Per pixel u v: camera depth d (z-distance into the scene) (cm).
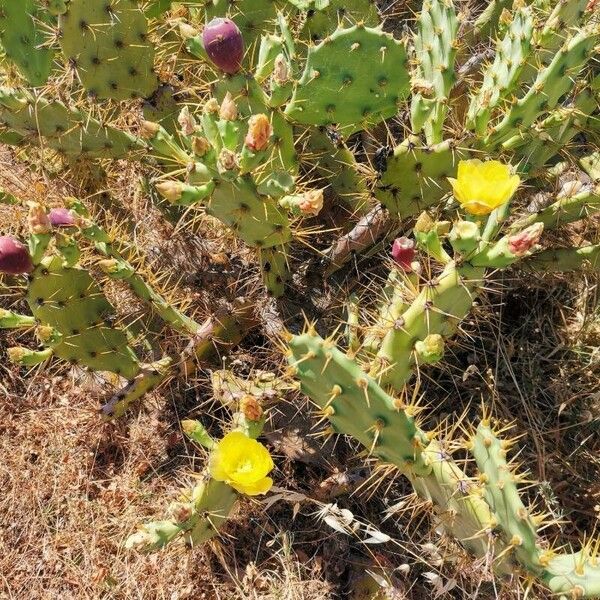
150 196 100
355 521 86
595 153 88
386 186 80
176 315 88
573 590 60
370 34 71
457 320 66
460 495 64
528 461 88
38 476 95
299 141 84
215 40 65
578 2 73
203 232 101
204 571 87
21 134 83
